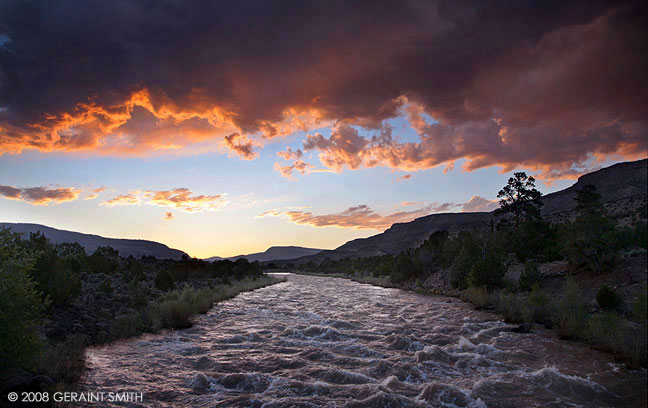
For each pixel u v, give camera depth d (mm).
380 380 9031
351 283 52094
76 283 16172
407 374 9430
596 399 7789
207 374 9367
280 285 46531
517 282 24750
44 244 19062
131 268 34406
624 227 20250
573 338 13156
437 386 8219
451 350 11773
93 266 30953
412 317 18625
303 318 18531
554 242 27938
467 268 29750
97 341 12258
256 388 8430
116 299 19094
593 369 9742
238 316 19062
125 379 8797
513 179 43688
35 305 7602
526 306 17406
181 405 7430
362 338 13680
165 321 15891
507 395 7977
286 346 12453
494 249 30719
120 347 11891
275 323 16984
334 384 8672
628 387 8398
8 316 6945
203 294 23578
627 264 18781
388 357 11000
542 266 25734
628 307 14516
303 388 8367
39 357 8180
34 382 7266
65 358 8977
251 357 11039
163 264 56188
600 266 19453
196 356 11148
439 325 16203
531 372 9531
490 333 14273
